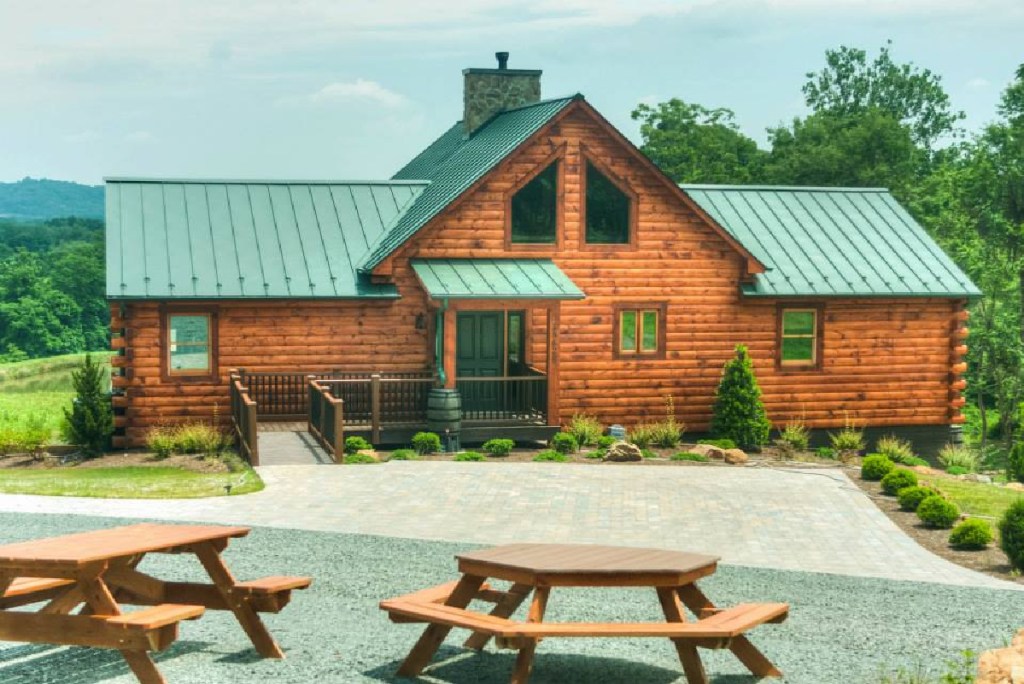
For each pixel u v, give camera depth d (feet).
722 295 95.81
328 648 32.78
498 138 98.12
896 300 99.71
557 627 28.35
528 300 86.22
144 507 59.67
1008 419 148.97
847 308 98.84
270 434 83.71
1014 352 146.72
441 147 122.52
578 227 92.63
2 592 27.91
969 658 30.50
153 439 83.51
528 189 91.66
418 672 30.32
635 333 94.68
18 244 479.00
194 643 32.99
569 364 93.09
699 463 81.15
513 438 87.30
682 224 94.58
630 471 75.41
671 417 94.63
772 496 67.41
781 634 37.06
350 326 89.66
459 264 89.86
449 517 58.85
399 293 89.76
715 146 230.48
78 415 84.58
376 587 42.39
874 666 33.04
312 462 74.54
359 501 62.39
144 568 44.62
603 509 62.39
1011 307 161.07
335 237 94.43
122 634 26.86
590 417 93.61
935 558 53.52
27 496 63.10
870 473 74.38
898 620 39.88
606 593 42.16
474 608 38.99
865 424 99.55
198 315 87.51
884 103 283.38
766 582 46.19
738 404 91.35
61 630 27.35
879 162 217.97
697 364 95.66
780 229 103.60
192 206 94.32
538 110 96.89
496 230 91.20
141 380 86.58
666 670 31.73
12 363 266.16
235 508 59.62
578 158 92.22
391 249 88.07
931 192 210.79
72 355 285.02
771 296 95.40
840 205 108.47
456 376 92.12
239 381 85.25
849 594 44.29
